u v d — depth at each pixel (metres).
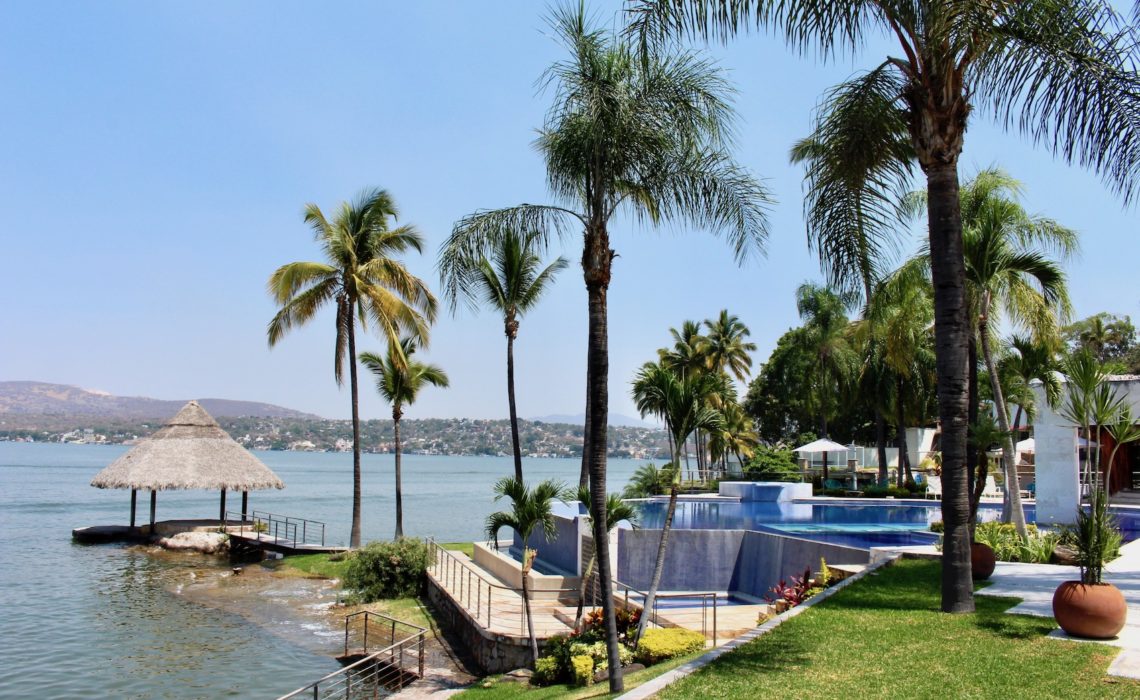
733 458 60.50
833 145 12.65
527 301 30.86
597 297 11.70
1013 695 7.07
